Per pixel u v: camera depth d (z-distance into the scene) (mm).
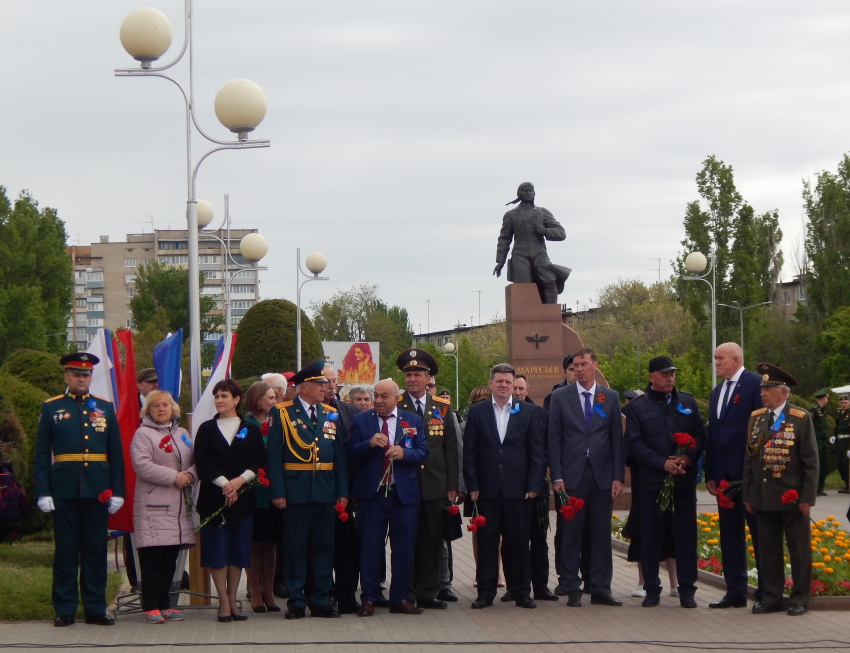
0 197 58562
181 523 8469
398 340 92688
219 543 8438
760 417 8930
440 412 9391
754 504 8828
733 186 46656
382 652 7199
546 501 9734
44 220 59438
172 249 110062
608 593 9352
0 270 57438
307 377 8828
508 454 9312
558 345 21500
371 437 9000
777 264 63000
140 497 8461
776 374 8859
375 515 8945
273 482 8648
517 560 9258
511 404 9469
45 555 11922
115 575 11234
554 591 9789
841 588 9266
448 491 9312
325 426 8844
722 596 9852
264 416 9242
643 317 73812
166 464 8484
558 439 9531
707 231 46688
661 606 9234
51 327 58688
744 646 7398
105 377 9422
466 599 9906
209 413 9117
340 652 7191
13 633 7871
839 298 53406
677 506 9266
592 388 9641
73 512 8281
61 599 8234
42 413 8359
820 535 11383
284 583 9258
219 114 11602
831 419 24422
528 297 21594
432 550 9219
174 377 9445
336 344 28734
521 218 21844
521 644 7484
